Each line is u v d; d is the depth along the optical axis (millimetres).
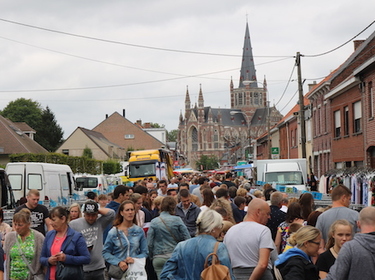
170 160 58469
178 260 7203
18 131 79438
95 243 10109
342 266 6289
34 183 26391
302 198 10992
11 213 18641
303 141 33844
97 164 67500
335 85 40094
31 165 26438
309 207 10945
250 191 21234
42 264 9078
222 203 10961
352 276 6254
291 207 9977
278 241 10078
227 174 28875
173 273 7223
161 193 19031
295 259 6848
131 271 9516
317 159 47594
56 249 8992
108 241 9672
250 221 8312
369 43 39094
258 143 99000
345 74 39875
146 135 127312
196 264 7059
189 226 12570
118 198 12320
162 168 49375
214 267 6781
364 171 20969
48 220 12023
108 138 128000
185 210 12680
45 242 9133
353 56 41031
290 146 63406
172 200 10578
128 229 9773
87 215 10023
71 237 9070
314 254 7031
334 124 40625
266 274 8156
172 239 10344
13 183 26250
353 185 21234
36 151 77688
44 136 115250
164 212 10555
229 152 189250
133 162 47562
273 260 8242
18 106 115688
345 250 6320
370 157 32094
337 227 7211
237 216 13312
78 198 29266
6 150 71125
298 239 7016
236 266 8070
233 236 8164
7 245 9586
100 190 39406
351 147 35719
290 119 60625
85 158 62375
